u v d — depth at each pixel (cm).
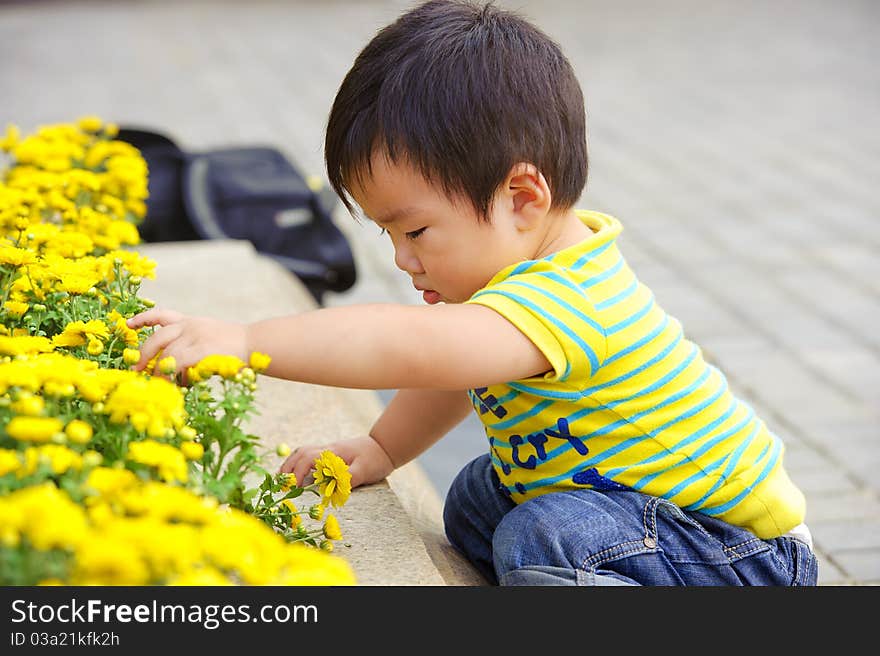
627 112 1164
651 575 242
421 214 239
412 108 234
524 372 230
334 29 1683
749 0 1923
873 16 1719
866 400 541
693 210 844
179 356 214
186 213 550
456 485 292
